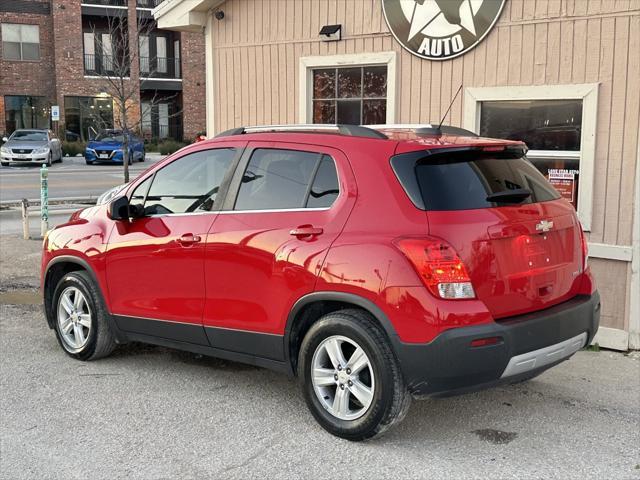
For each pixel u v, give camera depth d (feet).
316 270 13.87
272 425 14.97
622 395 16.97
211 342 16.10
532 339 13.23
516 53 22.35
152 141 134.10
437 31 23.65
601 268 21.09
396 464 13.17
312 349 14.25
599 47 20.86
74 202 58.85
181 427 14.88
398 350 12.87
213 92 29.37
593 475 12.82
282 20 27.27
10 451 13.75
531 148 22.68
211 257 15.69
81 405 16.06
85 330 19.06
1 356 19.54
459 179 13.48
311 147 14.90
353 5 25.58
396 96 24.85
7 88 127.03
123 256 17.52
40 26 127.95
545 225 13.98
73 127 129.49
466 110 23.44
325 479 12.64
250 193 15.62
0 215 50.37
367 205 13.67
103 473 12.88
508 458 13.47
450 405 16.14
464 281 12.66
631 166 20.53
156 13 29.66
